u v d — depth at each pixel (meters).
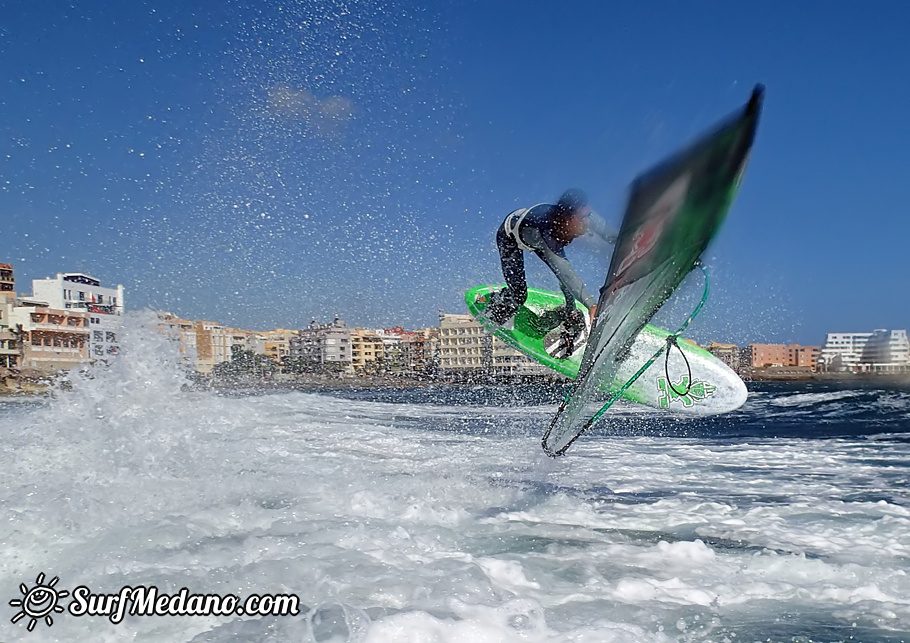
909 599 2.82
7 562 3.05
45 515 3.74
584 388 4.86
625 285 4.05
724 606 2.76
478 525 4.06
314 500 4.52
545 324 6.52
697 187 3.15
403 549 3.41
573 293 5.38
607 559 3.39
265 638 2.33
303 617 2.50
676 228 3.37
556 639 2.40
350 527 3.74
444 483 5.34
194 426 7.49
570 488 5.24
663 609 2.73
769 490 5.09
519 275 5.83
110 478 4.85
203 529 3.63
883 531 3.84
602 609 2.71
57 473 4.88
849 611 2.70
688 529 3.98
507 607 2.63
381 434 8.71
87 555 3.15
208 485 4.86
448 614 2.54
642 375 6.95
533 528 4.00
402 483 5.30
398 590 2.77
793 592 2.91
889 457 6.50
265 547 3.33
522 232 5.45
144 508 4.06
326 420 10.36
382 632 2.37
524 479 5.61
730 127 2.90
